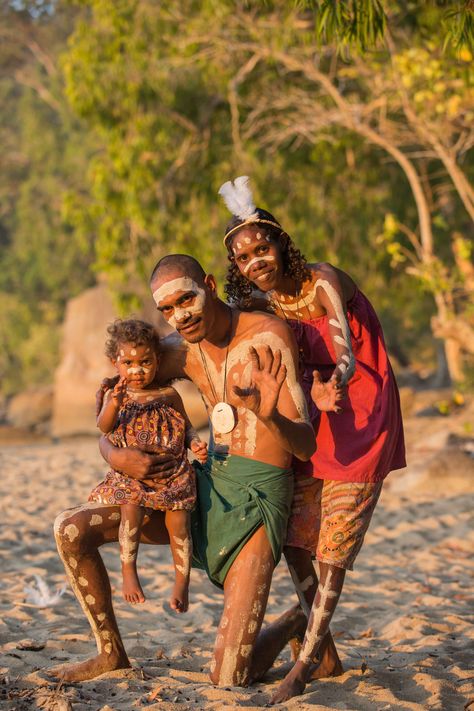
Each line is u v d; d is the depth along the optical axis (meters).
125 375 7.66
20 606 11.35
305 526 8.00
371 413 7.77
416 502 19.88
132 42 29.36
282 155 31.83
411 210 34.06
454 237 31.61
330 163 31.30
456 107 21.92
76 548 7.72
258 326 7.71
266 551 7.73
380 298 39.84
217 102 31.03
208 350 7.84
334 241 33.94
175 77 30.48
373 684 8.06
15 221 79.94
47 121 71.69
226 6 26.80
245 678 7.83
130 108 30.25
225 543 7.74
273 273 7.56
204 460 7.71
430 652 9.37
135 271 32.53
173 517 7.67
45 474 26.64
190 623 11.07
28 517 18.89
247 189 7.64
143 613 11.47
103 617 8.05
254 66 29.70
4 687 7.77
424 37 21.02
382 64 25.03
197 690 7.62
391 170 32.97
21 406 61.50
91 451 33.88
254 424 7.74
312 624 7.66
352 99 28.83
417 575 14.10
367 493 7.64
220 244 31.23
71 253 71.31
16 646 9.43
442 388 56.41
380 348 7.97
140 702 7.35
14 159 76.50
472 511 18.69
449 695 7.88
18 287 79.00
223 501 7.79
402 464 8.12
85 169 66.25
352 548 7.65
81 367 60.97
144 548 15.79
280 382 6.80
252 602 7.71
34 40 71.56
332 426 7.80
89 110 30.58
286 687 7.61
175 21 29.08
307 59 26.62
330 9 9.84
